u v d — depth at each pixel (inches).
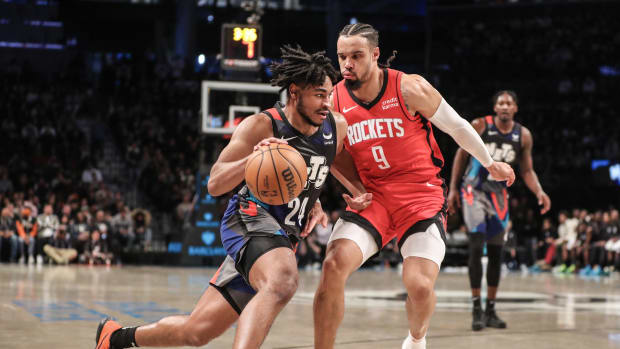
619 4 906.1
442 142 842.8
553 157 854.5
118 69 992.9
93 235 587.2
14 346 158.4
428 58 986.7
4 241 572.4
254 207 119.0
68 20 1051.3
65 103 905.5
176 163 816.9
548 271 644.7
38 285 329.1
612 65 951.0
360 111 141.1
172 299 276.2
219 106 484.7
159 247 693.3
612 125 889.5
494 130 222.2
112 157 853.2
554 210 799.7
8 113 839.1
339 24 997.2
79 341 167.5
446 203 147.2
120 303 256.8
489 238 217.2
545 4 935.0
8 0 970.7
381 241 142.6
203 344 118.2
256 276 110.6
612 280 495.8
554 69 960.3
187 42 1011.3
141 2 1051.3
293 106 117.3
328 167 123.6
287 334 187.0
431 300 133.8
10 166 735.7
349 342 177.0
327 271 131.2
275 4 1163.9
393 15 1087.0
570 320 234.5
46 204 617.9
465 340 186.5
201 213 548.7
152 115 925.8
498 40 987.3
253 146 117.0
